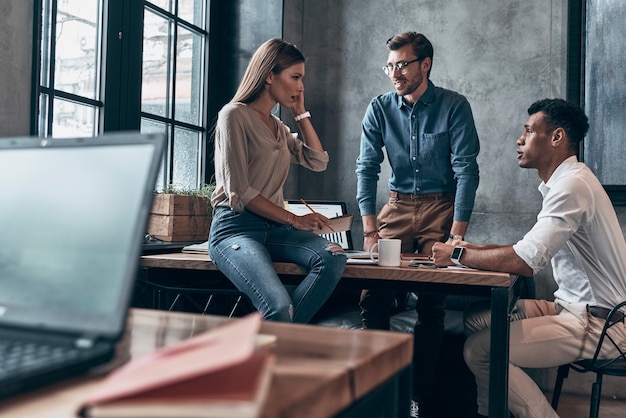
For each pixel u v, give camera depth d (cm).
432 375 337
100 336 70
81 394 60
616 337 254
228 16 442
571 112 279
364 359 74
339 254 238
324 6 470
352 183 463
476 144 345
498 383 226
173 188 361
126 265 72
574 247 266
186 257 269
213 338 61
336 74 468
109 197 75
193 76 419
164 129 388
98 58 335
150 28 374
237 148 240
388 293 317
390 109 356
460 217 337
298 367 69
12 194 81
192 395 49
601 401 401
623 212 405
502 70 430
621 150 404
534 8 425
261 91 257
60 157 80
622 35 405
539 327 259
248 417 46
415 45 337
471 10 438
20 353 67
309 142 287
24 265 78
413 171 353
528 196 424
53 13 302
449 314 373
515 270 245
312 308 237
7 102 253
